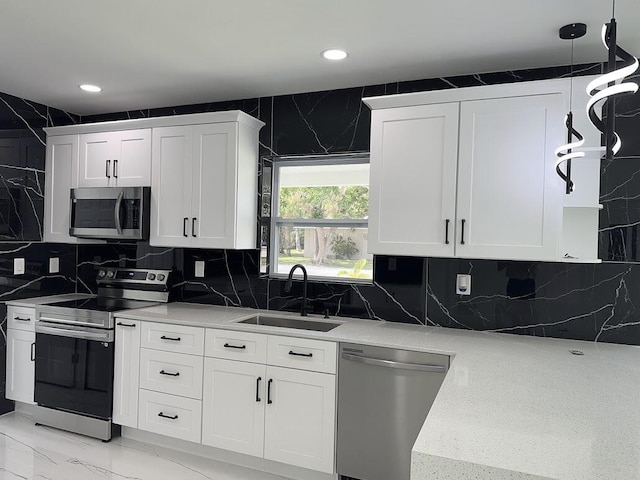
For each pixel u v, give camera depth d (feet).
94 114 13.53
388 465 8.09
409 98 8.80
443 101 8.61
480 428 4.22
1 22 7.64
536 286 9.07
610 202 8.57
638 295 8.43
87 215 11.85
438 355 7.75
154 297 12.26
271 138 11.34
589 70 8.89
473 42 8.06
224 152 10.56
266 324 10.63
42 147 12.67
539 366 6.72
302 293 10.94
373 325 9.73
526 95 8.04
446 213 8.58
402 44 8.22
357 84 10.39
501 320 9.30
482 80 9.57
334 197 11.16
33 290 12.51
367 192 10.85
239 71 9.72
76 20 7.55
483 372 6.32
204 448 9.89
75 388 10.70
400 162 8.95
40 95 11.75
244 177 10.77
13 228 11.97
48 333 11.05
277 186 11.71
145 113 12.90
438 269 9.79
